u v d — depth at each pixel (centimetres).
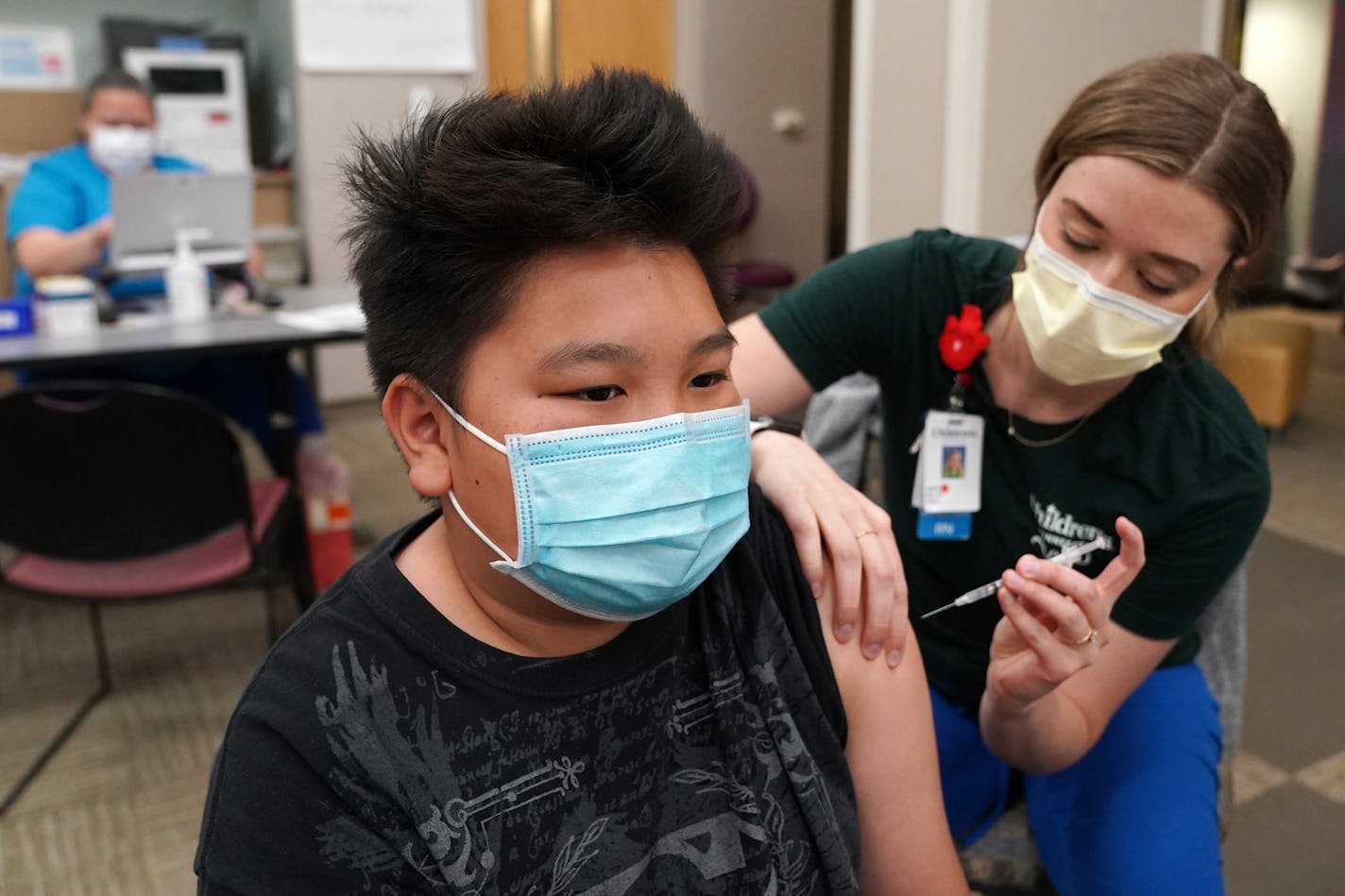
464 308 61
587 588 65
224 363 294
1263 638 268
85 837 195
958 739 124
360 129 68
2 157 409
